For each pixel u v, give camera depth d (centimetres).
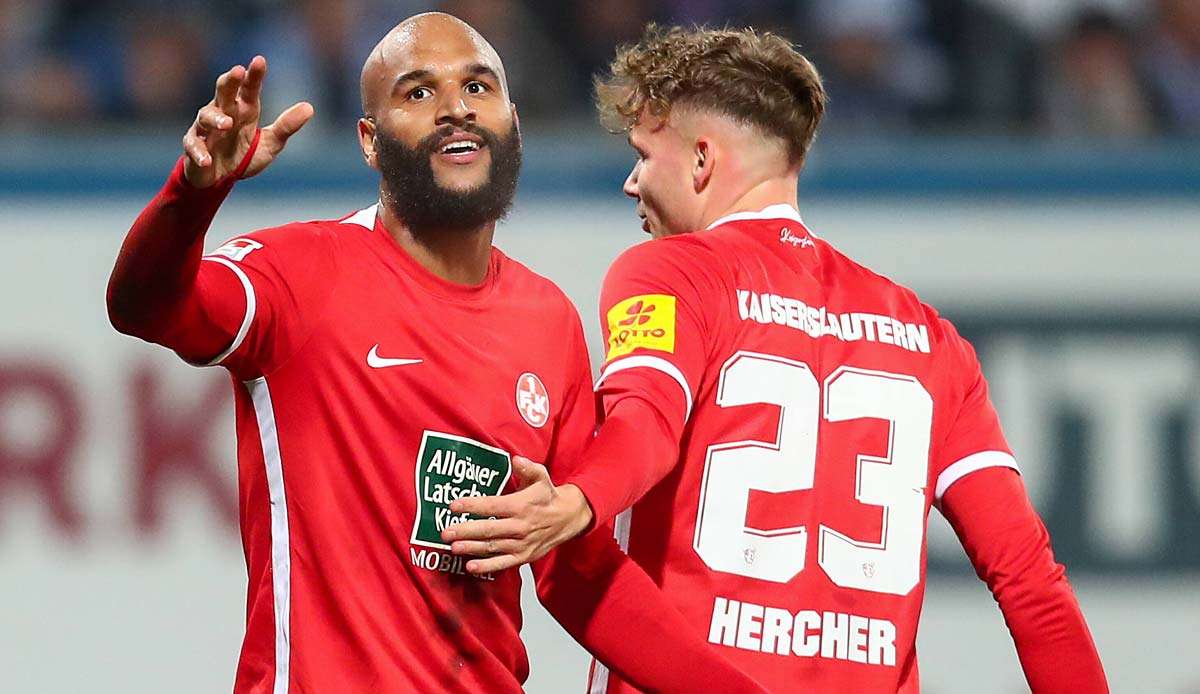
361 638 820
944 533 1728
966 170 1778
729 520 870
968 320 1770
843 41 2320
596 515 792
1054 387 1761
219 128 717
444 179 852
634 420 816
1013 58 2294
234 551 1730
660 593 867
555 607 888
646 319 856
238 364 822
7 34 2386
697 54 945
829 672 880
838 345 909
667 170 955
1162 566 1739
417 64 856
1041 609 930
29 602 1712
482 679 858
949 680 1720
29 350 1736
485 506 767
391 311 847
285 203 1761
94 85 2359
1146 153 1767
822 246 952
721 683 856
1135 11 2314
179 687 1716
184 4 2392
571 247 1777
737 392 873
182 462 1731
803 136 950
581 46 2309
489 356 862
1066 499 1752
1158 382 1755
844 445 896
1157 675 1741
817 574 881
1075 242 1767
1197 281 1759
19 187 1755
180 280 754
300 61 2339
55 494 1722
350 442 829
